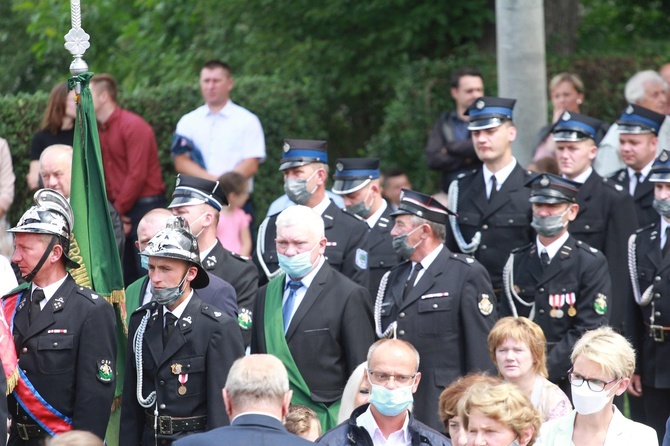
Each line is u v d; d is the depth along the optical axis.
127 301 28.78
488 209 32.84
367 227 32.47
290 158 32.16
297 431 24.31
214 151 43.25
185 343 24.95
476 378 21.67
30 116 44.28
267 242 32.50
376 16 57.16
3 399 23.30
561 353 29.56
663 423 31.56
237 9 60.22
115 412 27.70
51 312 25.31
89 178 27.88
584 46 60.00
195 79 56.44
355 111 60.88
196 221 28.95
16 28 74.69
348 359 27.83
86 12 66.69
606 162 38.34
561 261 30.23
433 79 52.28
